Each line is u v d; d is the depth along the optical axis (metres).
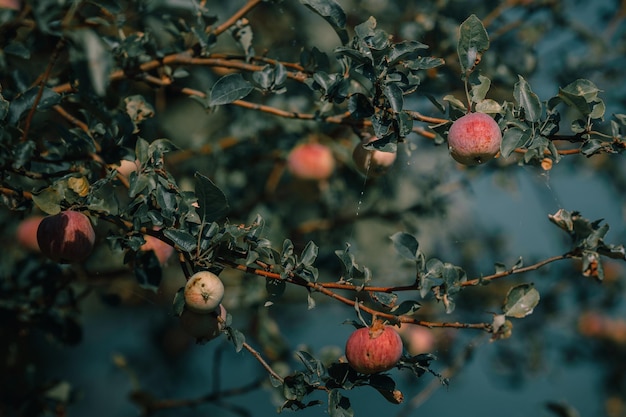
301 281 1.62
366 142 1.80
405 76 1.63
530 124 1.61
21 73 1.77
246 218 2.45
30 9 1.62
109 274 2.13
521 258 1.64
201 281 1.57
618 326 2.99
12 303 2.06
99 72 1.57
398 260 2.56
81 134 1.70
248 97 2.29
